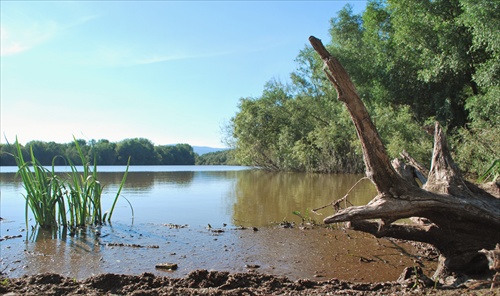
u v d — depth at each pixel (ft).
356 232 22.30
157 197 38.91
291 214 28.07
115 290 11.99
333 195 38.73
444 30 54.95
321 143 84.64
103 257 16.96
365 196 36.99
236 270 15.28
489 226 13.69
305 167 95.96
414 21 57.93
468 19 45.50
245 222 25.25
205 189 47.29
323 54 12.82
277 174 86.28
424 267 16.08
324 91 87.76
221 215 27.86
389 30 74.84
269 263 16.35
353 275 14.93
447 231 14.07
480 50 54.39
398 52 66.80
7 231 22.35
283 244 19.54
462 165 44.47
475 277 13.50
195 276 13.25
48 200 23.38
